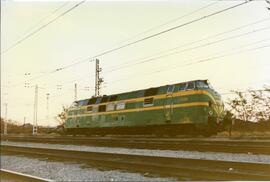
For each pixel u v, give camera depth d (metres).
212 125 20.44
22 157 17.94
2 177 11.45
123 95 26.81
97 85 31.77
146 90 24.62
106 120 28.05
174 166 11.00
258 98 24.67
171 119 22.12
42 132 52.38
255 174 8.82
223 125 21.08
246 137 19.09
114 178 10.44
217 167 10.45
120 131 27.08
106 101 28.48
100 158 14.80
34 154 18.56
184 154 14.57
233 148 14.14
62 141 26.02
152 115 23.59
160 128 23.44
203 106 20.38
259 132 23.62
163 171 10.99
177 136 23.16
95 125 29.33
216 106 20.78
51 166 13.95
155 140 18.89
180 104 21.56
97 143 22.22
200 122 20.36
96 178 10.62
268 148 13.11
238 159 12.20
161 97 23.06
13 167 14.53
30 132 57.34
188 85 21.36
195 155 13.95
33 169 13.52
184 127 21.69
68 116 33.50
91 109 30.09
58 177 11.32
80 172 12.00
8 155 19.61
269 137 18.14
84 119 30.89
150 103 23.86
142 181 9.77
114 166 12.91
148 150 17.12
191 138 21.06
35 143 28.58
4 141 34.88
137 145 18.86
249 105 25.00
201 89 20.59
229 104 25.59
